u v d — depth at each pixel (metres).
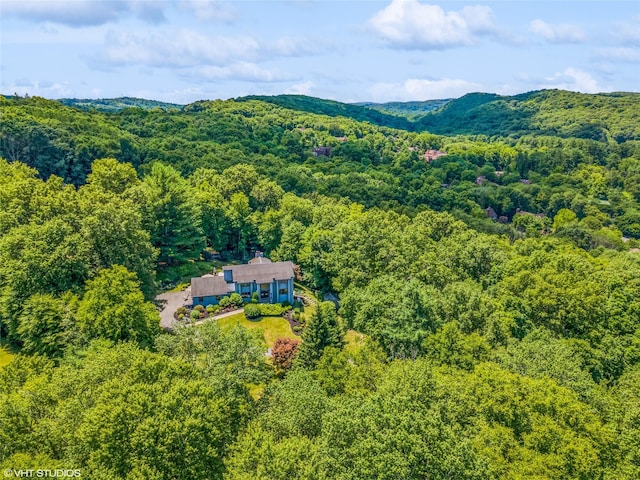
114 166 81.12
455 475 24.03
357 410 27.38
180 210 81.62
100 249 56.25
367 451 24.55
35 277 48.56
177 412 27.67
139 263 60.00
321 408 31.89
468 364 40.25
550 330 51.44
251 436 27.52
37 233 51.41
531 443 29.38
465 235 75.31
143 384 28.94
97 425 25.69
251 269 74.00
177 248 82.69
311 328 51.06
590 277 59.06
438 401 30.39
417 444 24.52
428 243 71.38
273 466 24.73
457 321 47.62
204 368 36.59
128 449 25.94
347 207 106.00
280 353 52.28
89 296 47.16
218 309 69.19
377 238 66.75
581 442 28.53
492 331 46.28
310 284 81.94
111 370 32.06
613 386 45.41
